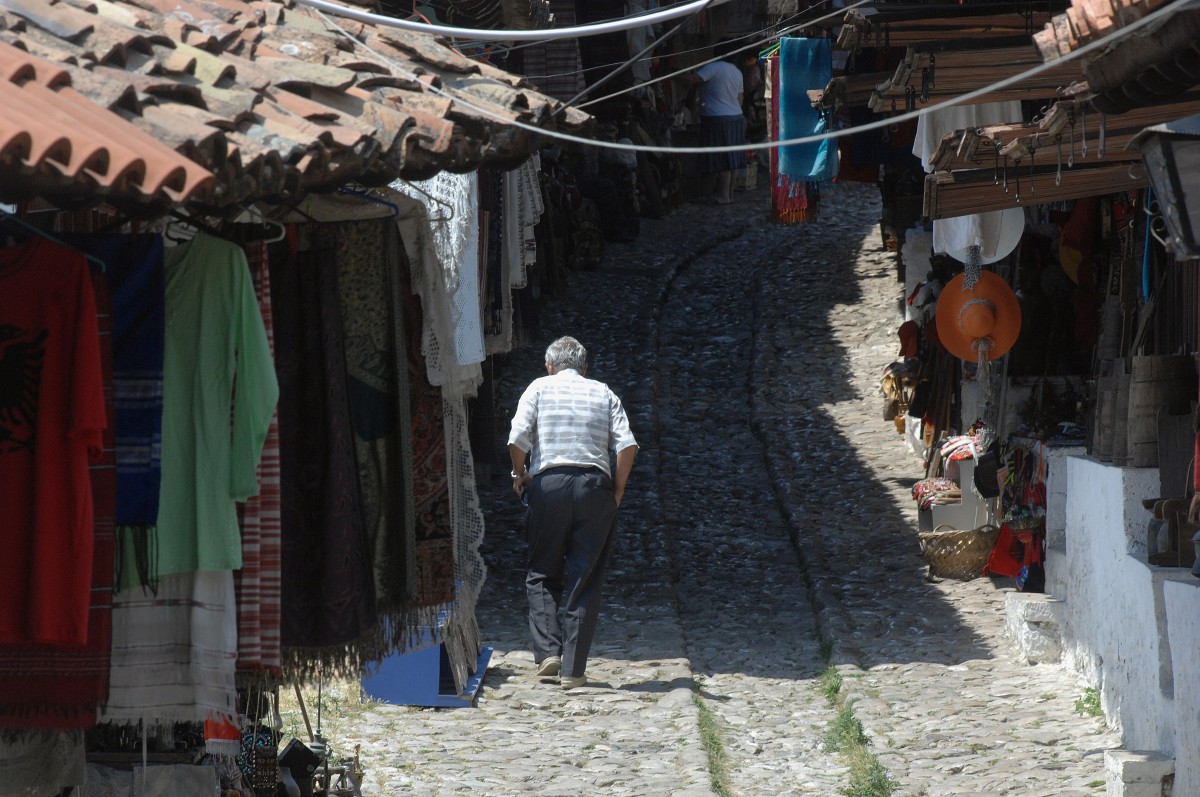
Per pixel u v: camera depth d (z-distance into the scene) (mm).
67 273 7855
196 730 11344
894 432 36125
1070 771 16062
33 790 9391
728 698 20484
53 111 6973
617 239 55250
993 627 23297
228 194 7906
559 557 20688
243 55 10094
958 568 25984
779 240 56438
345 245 11656
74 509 7820
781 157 23781
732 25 59000
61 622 7785
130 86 7641
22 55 7523
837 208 61812
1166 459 16141
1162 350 17750
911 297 32500
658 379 40625
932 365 31328
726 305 48062
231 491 8859
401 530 11602
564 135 10609
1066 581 20844
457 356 13688
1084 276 23297
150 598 8859
